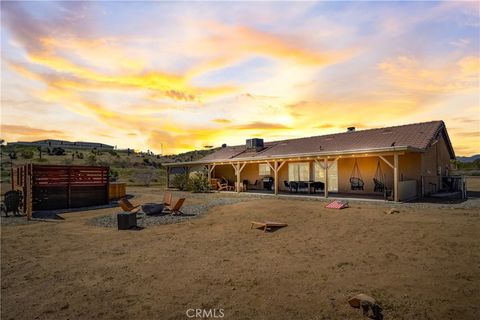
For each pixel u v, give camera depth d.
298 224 8.84
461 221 8.12
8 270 5.61
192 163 24.94
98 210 13.98
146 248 6.96
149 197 19.33
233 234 8.12
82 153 52.88
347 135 20.47
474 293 4.04
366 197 15.18
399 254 5.79
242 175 24.52
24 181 13.67
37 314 3.88
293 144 22.73
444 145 19.31
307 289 4.43
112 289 4.64
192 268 5.51
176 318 3.69
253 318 3.64
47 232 9.05
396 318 3.52
